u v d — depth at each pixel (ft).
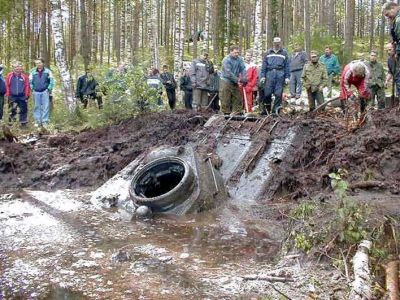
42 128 40.24
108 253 18.85
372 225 17.95
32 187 30.73
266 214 23.99
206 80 43.75
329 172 26.09
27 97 44.86
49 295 15.20
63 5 62.80
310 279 15.87
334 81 65.77
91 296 15.10
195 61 43.93
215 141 31.09
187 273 16.85
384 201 21.70
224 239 20.56
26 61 89.04
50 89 45.34
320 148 28.45
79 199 27.68
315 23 124.88
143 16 131.44
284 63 39.40
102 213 24.90
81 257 18.40
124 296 15.07
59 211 25.13
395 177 24.85
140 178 26.89
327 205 20.79
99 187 29.55
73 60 105.29
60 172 31.42
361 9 156.56
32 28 100.27
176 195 24.53
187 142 31.91
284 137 29.99
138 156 31.12
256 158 28.86
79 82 52.90
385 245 17.10
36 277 16.57
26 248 19.39
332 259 16.85
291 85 49.47
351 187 23.79
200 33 138.82
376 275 15.37
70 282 16.15
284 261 17.66
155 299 14.85
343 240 17.46
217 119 33.40
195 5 121.60
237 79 39.22
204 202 24.89
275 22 101.24
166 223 23.02
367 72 30.32
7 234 21.12
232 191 27.40
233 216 23.93
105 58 137.08
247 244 19.92
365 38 143.33
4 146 34.14
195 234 21.29
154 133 33.73
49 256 18.51
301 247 17.88
